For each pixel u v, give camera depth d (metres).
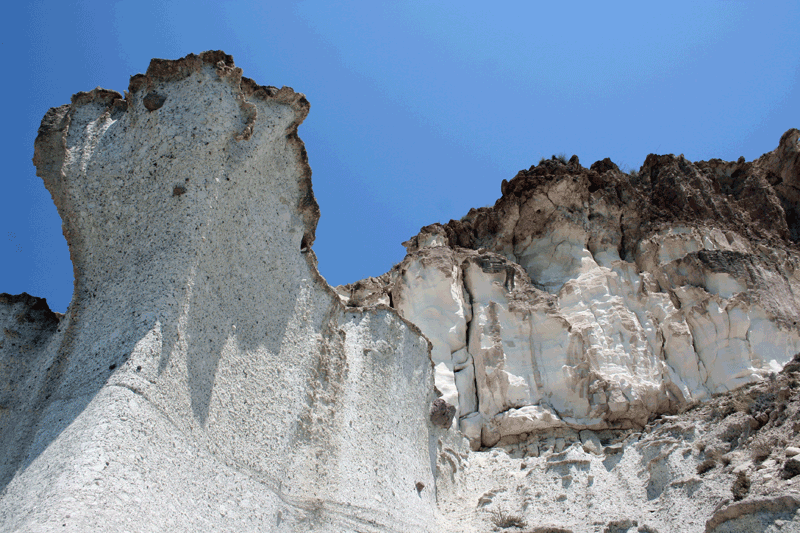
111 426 6.87
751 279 16.72
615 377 14.30
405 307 15.81
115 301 8.38
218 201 9.07
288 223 10.80
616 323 15.30
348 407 10.67
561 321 14.92
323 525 8.91
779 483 9.05
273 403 9.34
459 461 12.83
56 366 8.23
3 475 7.27
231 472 8.20
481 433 13.92
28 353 9.07
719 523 8.64
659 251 17.95
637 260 18.12
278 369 9.71
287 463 9.11
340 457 9.92
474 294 16.16
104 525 6.12
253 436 8.80
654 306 16.03
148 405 7.32
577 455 12.44
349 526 9.16
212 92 9.40
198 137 9.09
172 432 7.55
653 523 10.23
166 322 7.88
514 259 18.55
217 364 8.63
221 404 8.52
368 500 9.72
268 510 8.33
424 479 11.49
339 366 10.91
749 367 14.69
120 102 10.06
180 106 9.35
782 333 15.42
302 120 10.90
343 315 11.98
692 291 16.33
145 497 6.75
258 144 9.98
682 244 18.00
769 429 10.69
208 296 8.70
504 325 15.24
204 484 7.70
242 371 9.05
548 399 14.05
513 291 16.02
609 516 10.79
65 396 7.60
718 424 11.94
